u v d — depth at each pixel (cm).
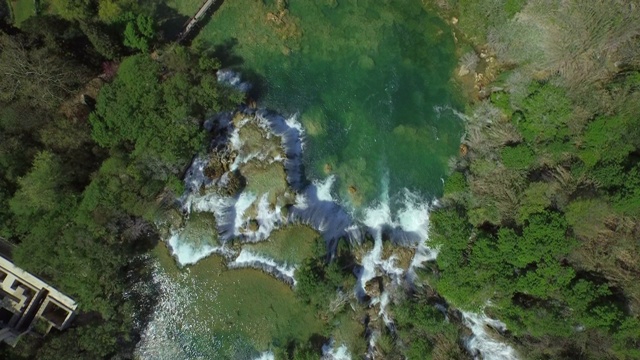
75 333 4756
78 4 4528
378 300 5122
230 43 5166
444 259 4816
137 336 5150
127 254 4916
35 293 4903
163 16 5081
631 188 4319
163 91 4562
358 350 5047
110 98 4488
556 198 4631
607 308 4359
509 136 4859
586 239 4606
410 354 4838
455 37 5125
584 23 4438
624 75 4588
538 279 4566
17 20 4975
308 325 5175
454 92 5134
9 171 4497
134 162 4584
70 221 4588
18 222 4588
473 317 5047
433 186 5134
